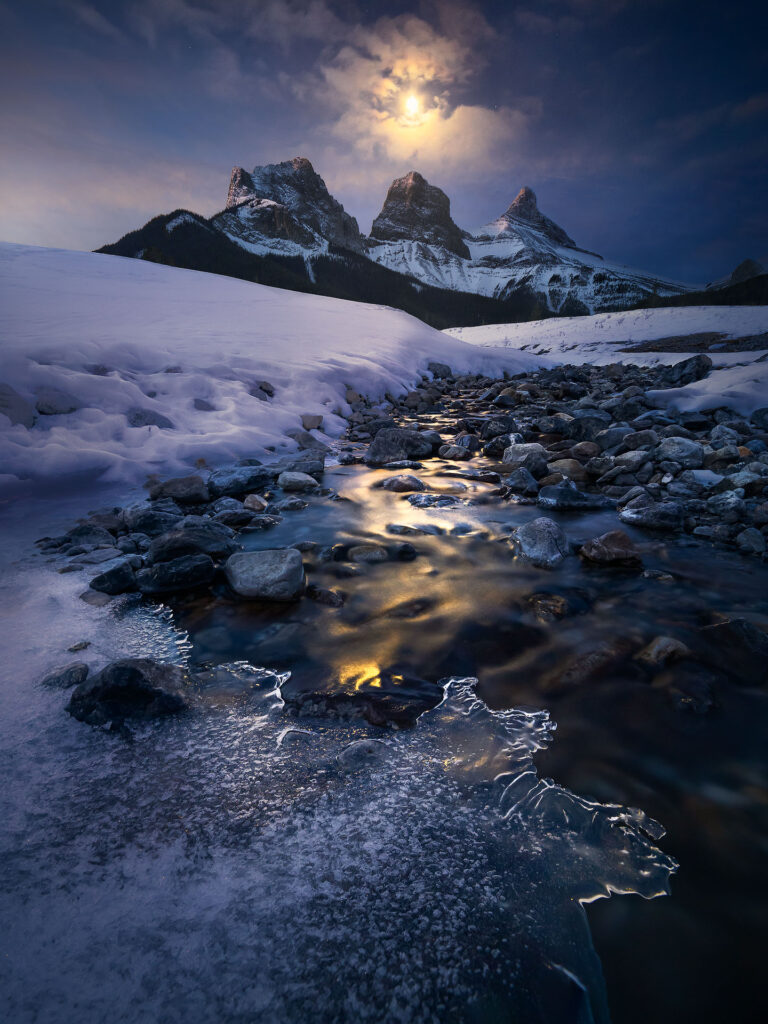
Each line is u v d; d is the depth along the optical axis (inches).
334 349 497.0
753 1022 46.5
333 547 158.1
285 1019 44.7
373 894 55.9
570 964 50.2
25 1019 43.3
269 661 101.5
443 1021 45.2
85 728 80.7
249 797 68.7
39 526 171.5
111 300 601.9
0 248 895.1
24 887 55.0
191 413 291.1
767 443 257.6
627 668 99.2
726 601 126.2
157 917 52.6
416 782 71.9
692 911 55.7
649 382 544.7
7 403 239.0
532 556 149.4
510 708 88.4
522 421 370.6
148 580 129.6
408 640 109.3
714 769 75.2
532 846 62.5
